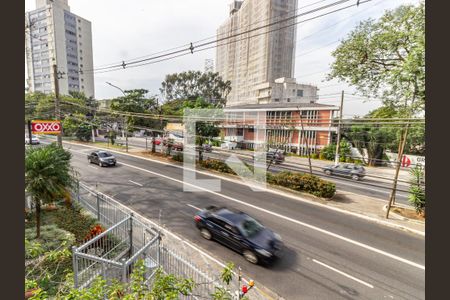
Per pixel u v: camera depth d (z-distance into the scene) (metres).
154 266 5.79
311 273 7.58
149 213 12.18
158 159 28.02
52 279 5.97
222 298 4.41
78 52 64.50
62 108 43.12
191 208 13.02
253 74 59.91
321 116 33.88
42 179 7.87
